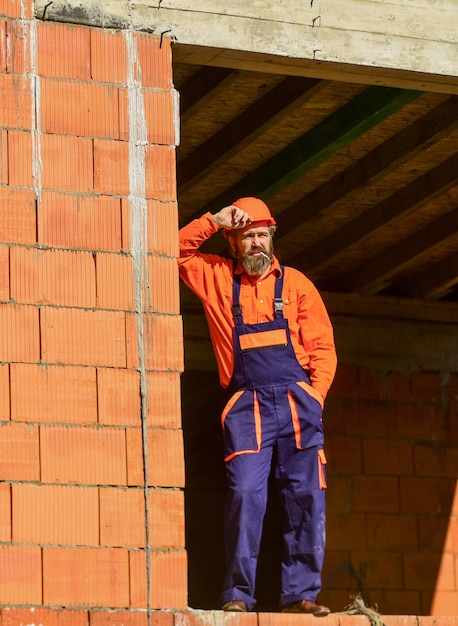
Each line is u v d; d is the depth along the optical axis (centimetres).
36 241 898
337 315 1470
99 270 905
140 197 925
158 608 861
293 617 880
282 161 1224
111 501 871
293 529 946
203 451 1487
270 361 963
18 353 877
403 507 1448
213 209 1310
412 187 1288
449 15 1021
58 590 846
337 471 1431
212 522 1473
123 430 885
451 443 1488
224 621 863
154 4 956
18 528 849
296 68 994
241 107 1155
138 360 899
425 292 1491
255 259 976
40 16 933
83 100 928
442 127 1158
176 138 941
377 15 1003
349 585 1404
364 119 1127
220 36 963
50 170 911
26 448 863
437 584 1438
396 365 1486
